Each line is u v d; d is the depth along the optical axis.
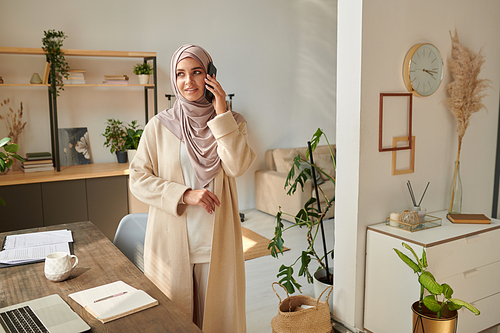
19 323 1.09
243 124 1.67
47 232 1.95
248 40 5.28
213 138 1.59
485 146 3.08
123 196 3.98
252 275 3.30
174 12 4.71
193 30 4.87
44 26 4.03
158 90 4.73
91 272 1.47
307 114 5.91
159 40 4.66
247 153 1.61
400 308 2.17
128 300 1.22
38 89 4.09
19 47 3.81
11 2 3.87
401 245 2.14
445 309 1.91
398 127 2.40
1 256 1.60
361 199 2.29
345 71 2.28
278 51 5.54
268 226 4.72
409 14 2.35
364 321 2.38
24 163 3.84
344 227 2.39
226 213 1.64
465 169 2.96
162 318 1.13
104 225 3.90
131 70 4.51
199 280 1.62
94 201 3.84
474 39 2.78
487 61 2.95
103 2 4.29
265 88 5.50
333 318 2.53
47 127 4.17
